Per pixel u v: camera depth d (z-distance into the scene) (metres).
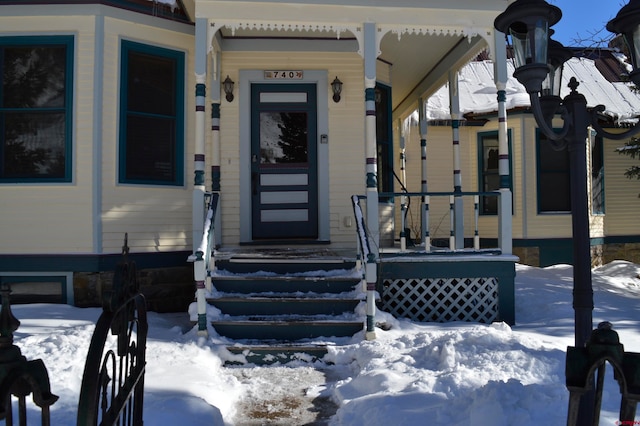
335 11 6.48
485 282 6.77
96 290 6.86
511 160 12.83
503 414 3.18
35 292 6.95
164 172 7.48
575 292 2.92
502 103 6.82
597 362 2.10
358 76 8.21
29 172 7.00
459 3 6.63
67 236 6.87
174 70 7.61
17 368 1.70
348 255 7.00
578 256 2.93
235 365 5.34
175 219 7.47
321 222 8.06
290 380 4.87
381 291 6.67
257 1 6.34
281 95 8.19
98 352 1.95
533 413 3.22
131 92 7.25
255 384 4.75
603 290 8.87
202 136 6.32
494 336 4.85
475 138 13.54
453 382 3.98
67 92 6.97
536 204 12.58
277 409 4.14
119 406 2.13
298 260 6.54
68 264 6.83
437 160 13.54
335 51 8.18
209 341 5.48
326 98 8.16
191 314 5.79
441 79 9.30
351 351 5.30
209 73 7.85
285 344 5.46
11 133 7.03
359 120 8.20
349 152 8.16
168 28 7.49
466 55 8.16
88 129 6.95
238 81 8.06
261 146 8.15
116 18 7.11
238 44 8.05
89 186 6.90
